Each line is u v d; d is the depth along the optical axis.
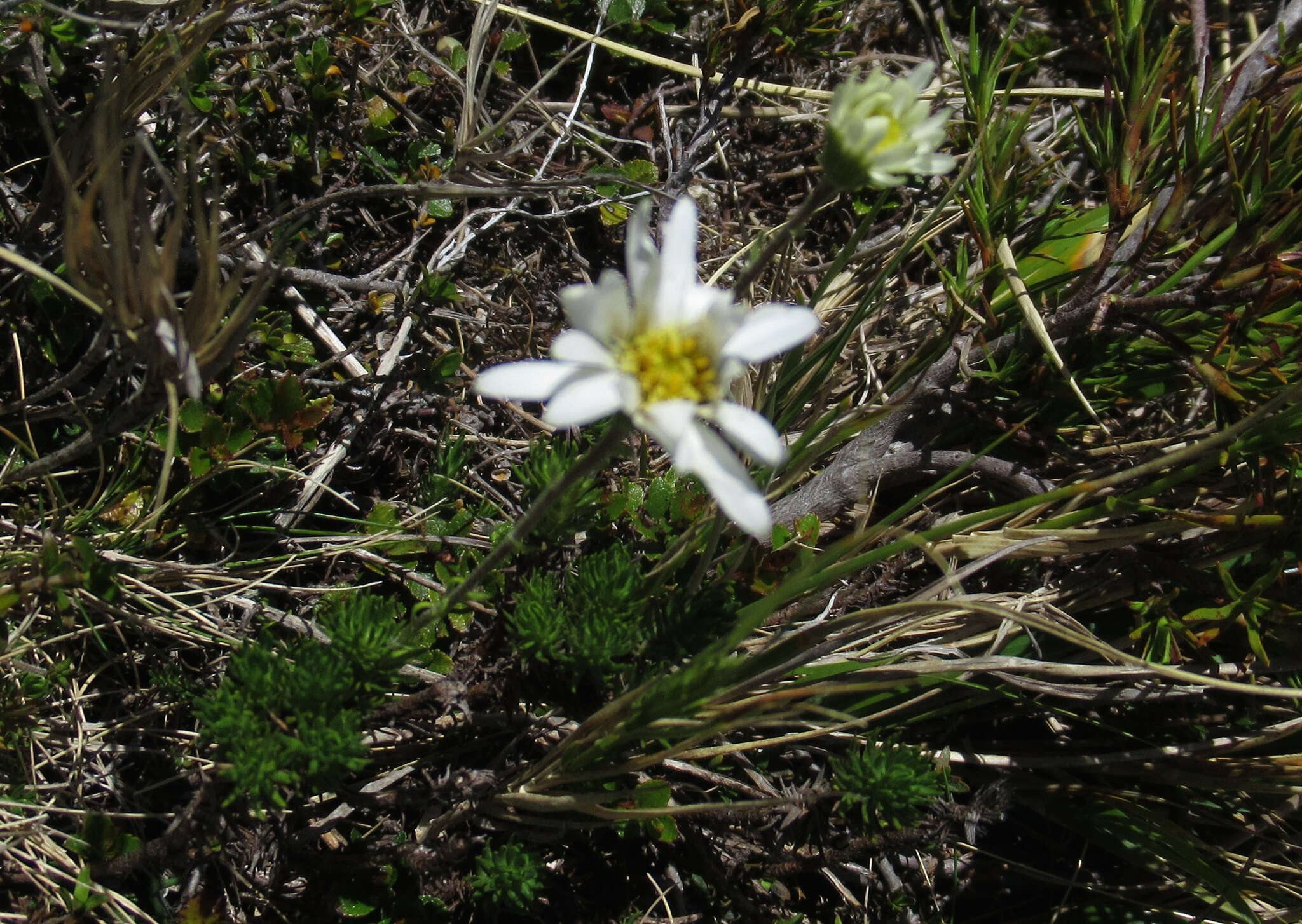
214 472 0.13
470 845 0.12
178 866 0.12
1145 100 0.14
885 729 0.14
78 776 0.13
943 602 0.11
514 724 0.13
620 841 0.14
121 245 0.10
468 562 0.14
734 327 0.09
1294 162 0.14
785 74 0.20
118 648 0.13
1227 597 0.14
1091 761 0.14
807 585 0.11
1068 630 0.11
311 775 0.11
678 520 0.14
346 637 0.11
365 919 0.13
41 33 0.13
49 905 0.12
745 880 0.14
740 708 0.11
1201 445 0.12
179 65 0.12
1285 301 0.14
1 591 0.12
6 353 0.14
